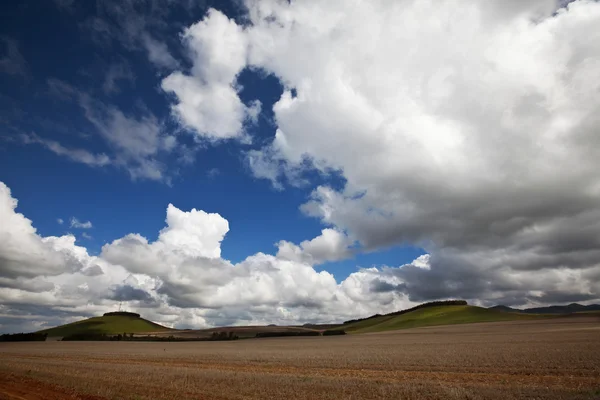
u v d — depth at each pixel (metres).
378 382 24.88
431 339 91.44
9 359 52.34
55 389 24.14
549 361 33.91
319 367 36.78
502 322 167.38
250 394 20.86
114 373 31.52
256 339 158.88
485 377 27.50
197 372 31.77
